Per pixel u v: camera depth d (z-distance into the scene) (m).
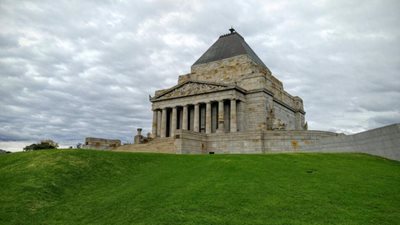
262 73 85.25
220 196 19.81
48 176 25.88
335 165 28.09
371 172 25.36
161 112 93.19
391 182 22.28
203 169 27.03
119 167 30.03
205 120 87.25
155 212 18.08
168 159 33.06
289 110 102.38
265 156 32.34
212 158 31.80
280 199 19.00
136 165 31.05
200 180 23.61
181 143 55.03
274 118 87.38
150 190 22.20
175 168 28.69
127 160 32.16
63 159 30.06
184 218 16.80
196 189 21.34
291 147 55.41
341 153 35.56
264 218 16.44
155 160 32.91
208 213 17.38
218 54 97.12
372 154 35.19
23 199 21.89
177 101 89.50
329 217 16.27
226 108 85.25
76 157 31.00
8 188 23.67
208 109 83.50
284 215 16.72
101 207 20.38
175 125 88.50
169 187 22.45
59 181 25.41
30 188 23.58
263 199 19.09
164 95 92.88
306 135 56.09
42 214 20.12
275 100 89.56
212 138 61.31
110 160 31.50
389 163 29.53
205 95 84.75
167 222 16.45
